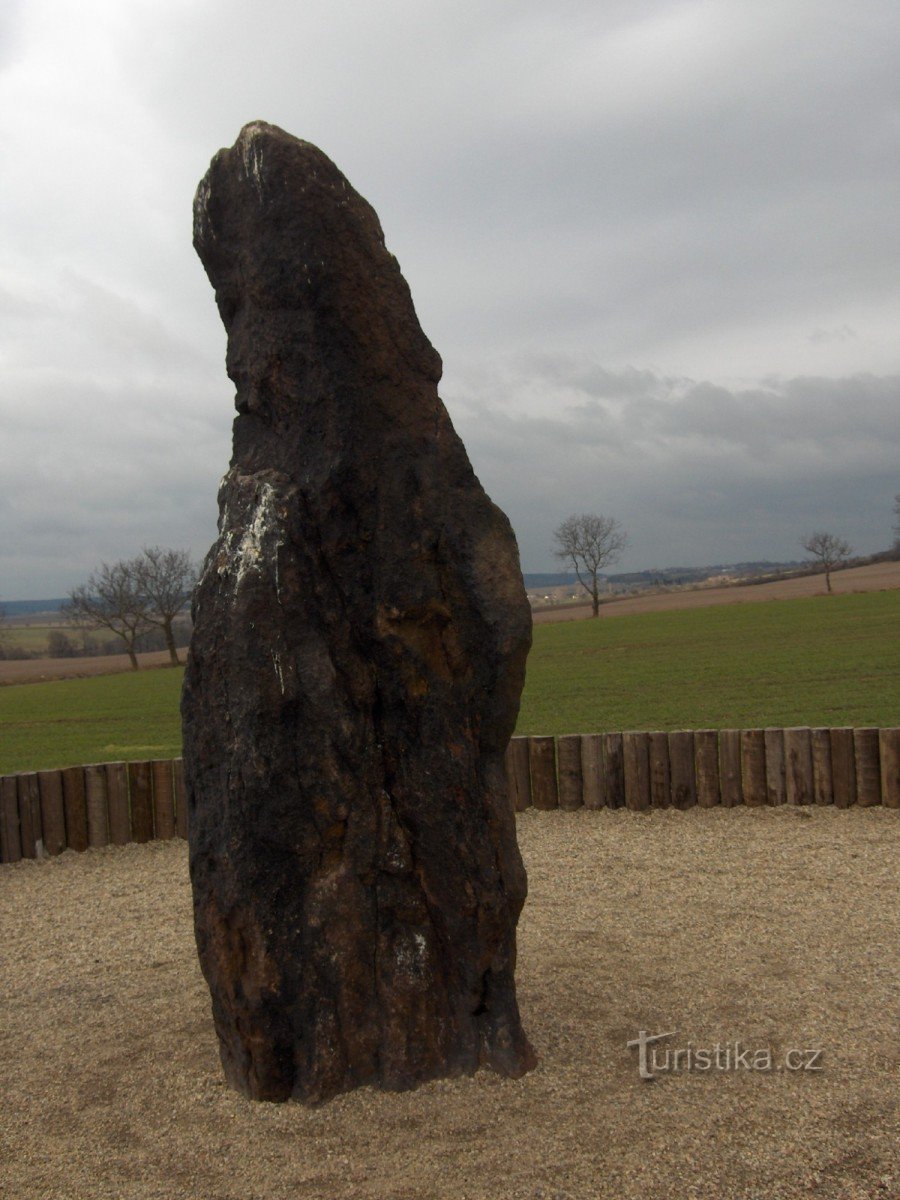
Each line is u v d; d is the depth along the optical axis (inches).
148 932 301.0
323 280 185.3
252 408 200.4
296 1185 155.6
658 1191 149.6
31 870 380.5
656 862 347.3
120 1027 222.5
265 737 178.7
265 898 179.9
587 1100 177.0
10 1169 165.0
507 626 189.3
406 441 190.5
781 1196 147.6
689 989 229.0
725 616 2079.2
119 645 3307.1
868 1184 149.6
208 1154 166.2
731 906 294.5
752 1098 175.9
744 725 679.1
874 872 321.7
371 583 189.6
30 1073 200.8
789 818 392.5
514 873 190.1
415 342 193.9
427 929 188.2
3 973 267.7
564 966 246.8
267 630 180.9
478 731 191.5
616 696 922.1
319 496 186.4
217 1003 188.4
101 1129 176.4
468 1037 188.2
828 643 1310.3
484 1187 152.2
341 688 184.4
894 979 230.4
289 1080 182.5
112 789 407.2
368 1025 184.4
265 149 188.4
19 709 1270.9
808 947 255.3
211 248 206.5
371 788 186.2
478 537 192.4
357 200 191.5
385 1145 165.6
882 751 398.0
